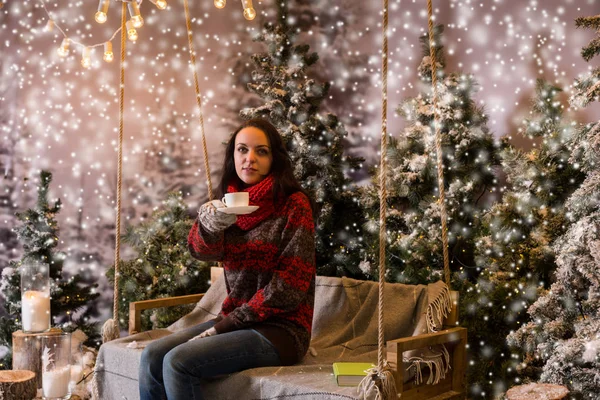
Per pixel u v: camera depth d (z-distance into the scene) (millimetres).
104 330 2758
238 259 2379
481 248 2869
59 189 4293
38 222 3611
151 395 2248
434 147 3076
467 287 2877
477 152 3133
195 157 4234
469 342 2834
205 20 4215
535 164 2775
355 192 3465
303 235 2293
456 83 3115
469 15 3438
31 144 4309
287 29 3617
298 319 2297
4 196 4309
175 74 4250
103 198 4277
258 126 2482
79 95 4285
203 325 2416
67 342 2586
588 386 2242
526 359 2635
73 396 3072
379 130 3764
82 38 4281
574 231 2369
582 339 2238
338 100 3912
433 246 2984
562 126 2789
